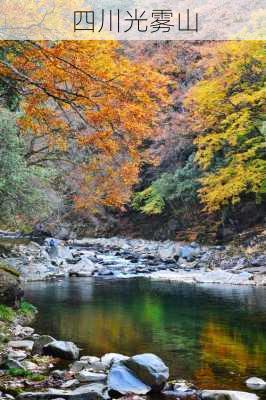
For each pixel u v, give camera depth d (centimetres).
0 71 714
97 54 716
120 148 827
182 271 2141
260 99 2255
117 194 1516
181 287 1666
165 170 3275
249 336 942
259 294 1484
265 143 2225
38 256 2317
